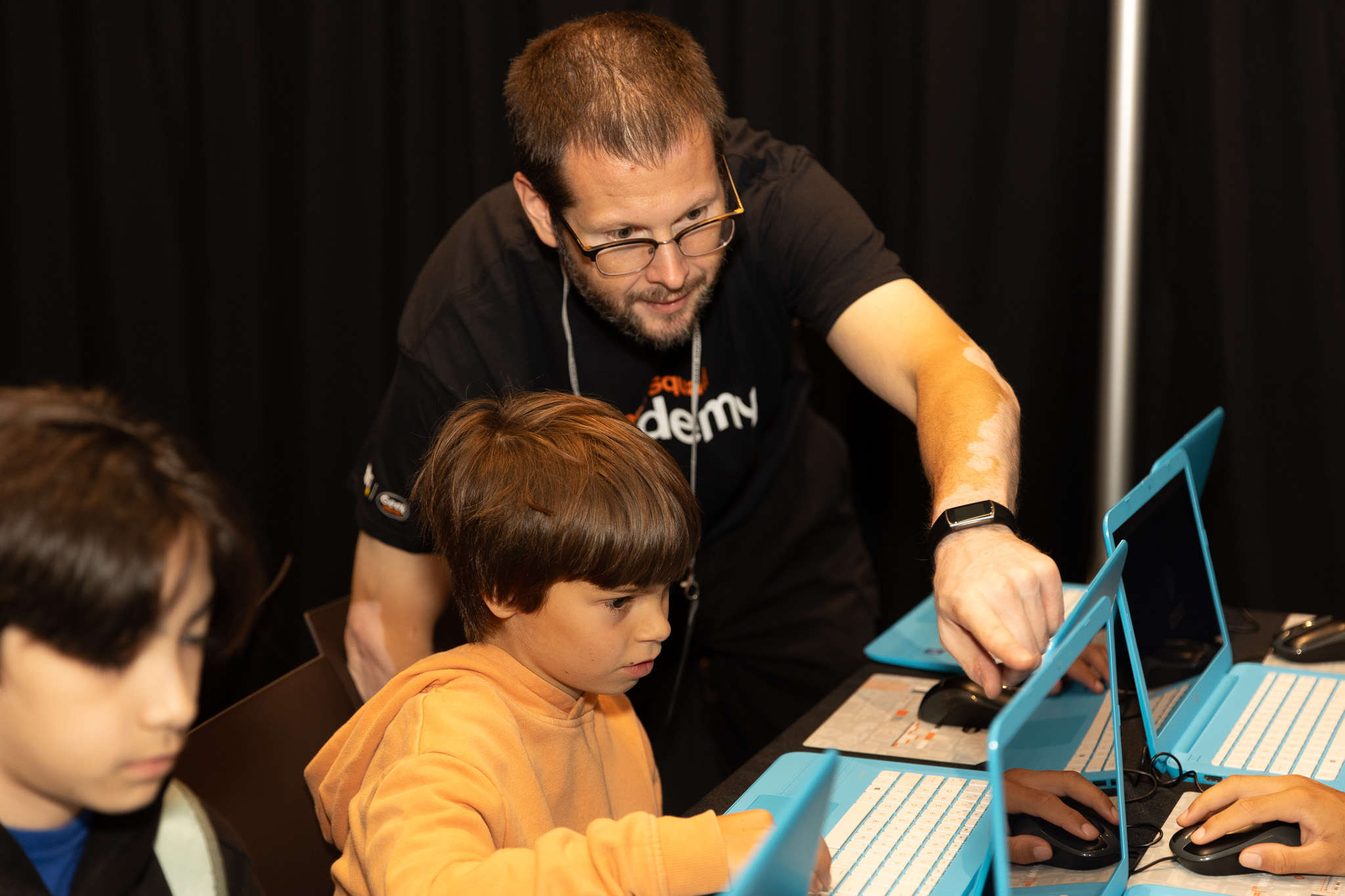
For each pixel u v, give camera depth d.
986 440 1.10
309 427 2.42
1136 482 2.21
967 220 2.13
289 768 1.12
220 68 2.34
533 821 0.93
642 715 1.86
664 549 0.96
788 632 1.88
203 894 0.73
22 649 0.57
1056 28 2.05
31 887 0.64
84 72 2.41
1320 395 2.06
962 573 0.93
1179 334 2.14
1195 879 0.89
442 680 0.99
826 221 1.40
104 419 0.63
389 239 2.37
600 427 1.01
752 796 1.06
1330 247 2.01
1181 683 1.16
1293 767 1.05
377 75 2.30
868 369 1.36
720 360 1.50
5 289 2.48
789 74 2.17
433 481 1.06
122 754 0.60
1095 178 2.13
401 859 0.80
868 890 0.89
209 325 2.45
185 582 0.61
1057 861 0.77
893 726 1.22
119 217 2.42
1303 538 2.11
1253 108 2.03
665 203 1.15
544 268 1.40
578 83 1.15
